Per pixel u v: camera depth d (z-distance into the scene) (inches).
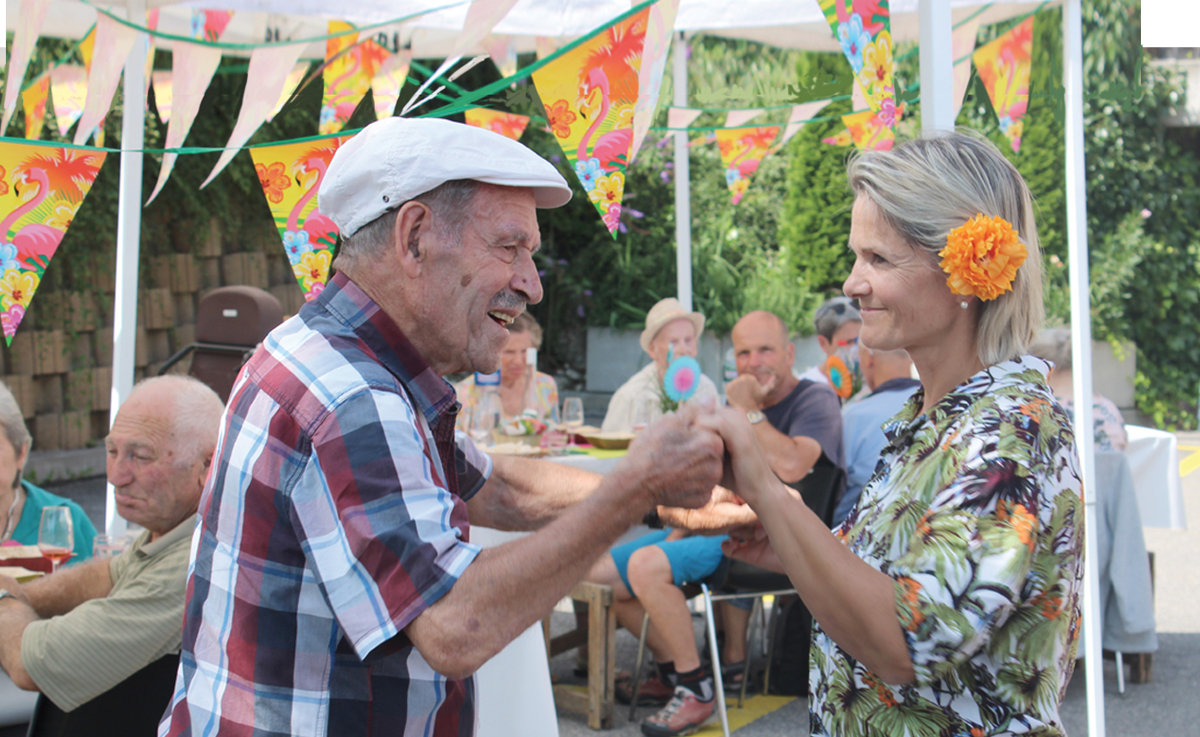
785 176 401.1
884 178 51.6
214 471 49.8
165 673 77.5
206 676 49.0
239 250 357.1
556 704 151.1
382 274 50.1
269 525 47.3
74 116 131.6
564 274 431.2
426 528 45.5
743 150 186.2
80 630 75.6
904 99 172.2
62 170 101.0
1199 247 390.9
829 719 54.1
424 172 48.0
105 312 325.1
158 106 139.0
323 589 46.7
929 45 74.0
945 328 52.4
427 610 44.5
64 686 76.2
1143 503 168.7
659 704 151.2
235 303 191.6
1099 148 383.2
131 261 136.2
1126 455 154.6
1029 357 52.6
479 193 49.1
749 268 403.5
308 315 51.1
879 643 46.9
